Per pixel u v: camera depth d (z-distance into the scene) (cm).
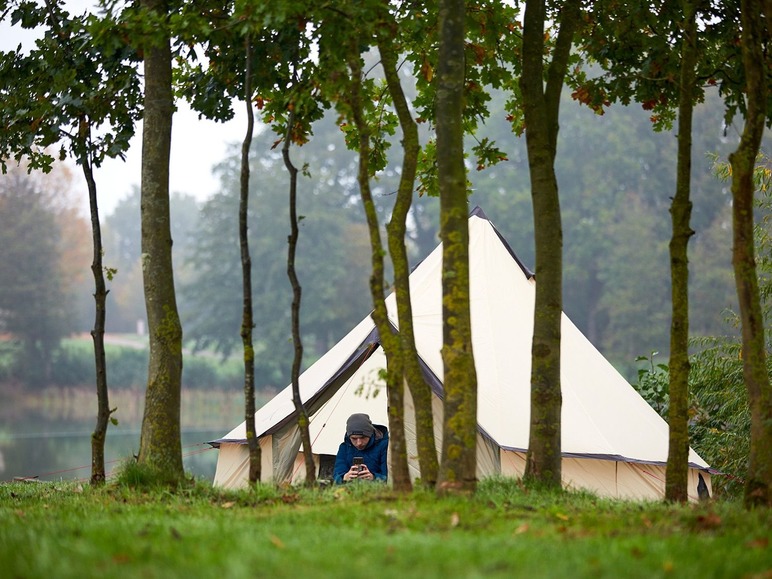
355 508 785
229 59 1189
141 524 720
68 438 6000
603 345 7706
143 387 9181
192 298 8994
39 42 1194
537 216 1034
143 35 987
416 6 1126
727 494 1571
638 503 941
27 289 8538
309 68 1127
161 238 1050
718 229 7531
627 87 1302
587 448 1415
